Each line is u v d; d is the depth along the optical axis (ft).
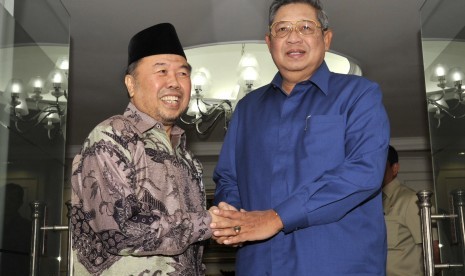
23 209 8.33
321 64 6.43
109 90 18.29
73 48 15.29
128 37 14.65
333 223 5.80
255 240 5.80
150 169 5.67
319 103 6.17
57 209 10.09
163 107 6.09
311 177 5.87
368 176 5.70
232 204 6.57
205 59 16.62
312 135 5.98
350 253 5.75
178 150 6.34
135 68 6.24
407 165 26.45
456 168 8.77
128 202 5.32
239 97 15.67
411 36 14.80
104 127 5.61
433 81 10.02
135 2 13.12
